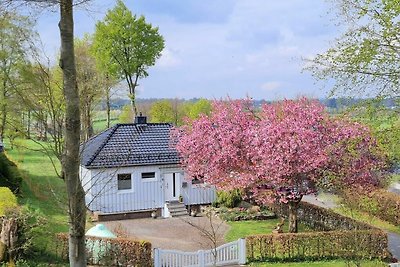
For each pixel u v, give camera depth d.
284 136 23.67
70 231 7.63
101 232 20.69
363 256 21.05
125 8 49.62
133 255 19.55
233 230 26.78
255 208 30.08
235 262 20.97
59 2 7.60
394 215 28.22
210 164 26.45
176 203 31.28
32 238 17.88
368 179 23.41
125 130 32.56
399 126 14.66
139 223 28.94
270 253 21.39
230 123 26.55
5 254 17.02
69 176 7.59
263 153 23.92
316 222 26.95
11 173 28.78
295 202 24.55
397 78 14.74
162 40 52.19
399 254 22.88
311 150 23.05
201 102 57.62
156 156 31.08
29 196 27.91
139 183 30.42
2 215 17.88
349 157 21.97
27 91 12.45
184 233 26.55
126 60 51.19
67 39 7.69
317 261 21.31
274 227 27.27
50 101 7.66
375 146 18.59
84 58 45.53
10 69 22.34
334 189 23.92
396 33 14.23
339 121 23.31
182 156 30.05
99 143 31.41
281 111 26.22
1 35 21.61
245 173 25.08
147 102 62.56
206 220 29.41
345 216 24.44
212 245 23.92
